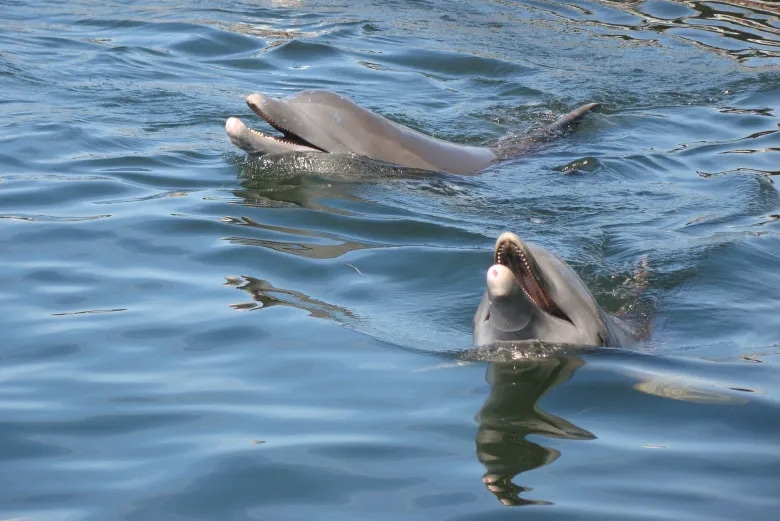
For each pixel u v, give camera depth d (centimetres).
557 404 622
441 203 1024
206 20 1758
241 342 704
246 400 623
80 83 1380
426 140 1163
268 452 561
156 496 520
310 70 1526
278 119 1107
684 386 644
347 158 1106
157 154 1121
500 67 1591
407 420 600
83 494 522
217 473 540
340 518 499
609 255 897
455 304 777
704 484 531
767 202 1053
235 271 827
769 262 883
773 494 520
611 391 637
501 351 680
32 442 573
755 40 1798
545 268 690
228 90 1395
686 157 1220
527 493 522
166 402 620
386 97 1417
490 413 608
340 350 695
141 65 1493
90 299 768
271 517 501
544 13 1953
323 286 804
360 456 557
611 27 1869
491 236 927
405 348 700
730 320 769
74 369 662
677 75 1580
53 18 1748
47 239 878
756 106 1441
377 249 884
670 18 1933
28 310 746
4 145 1117
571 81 1530
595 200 1053
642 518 498
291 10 1878
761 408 615
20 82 1367
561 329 684
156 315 742
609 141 1280
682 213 1016
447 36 1753
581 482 534
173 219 930
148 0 1909
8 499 517
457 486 529
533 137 1284
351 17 1847
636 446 571
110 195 995
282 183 1047
